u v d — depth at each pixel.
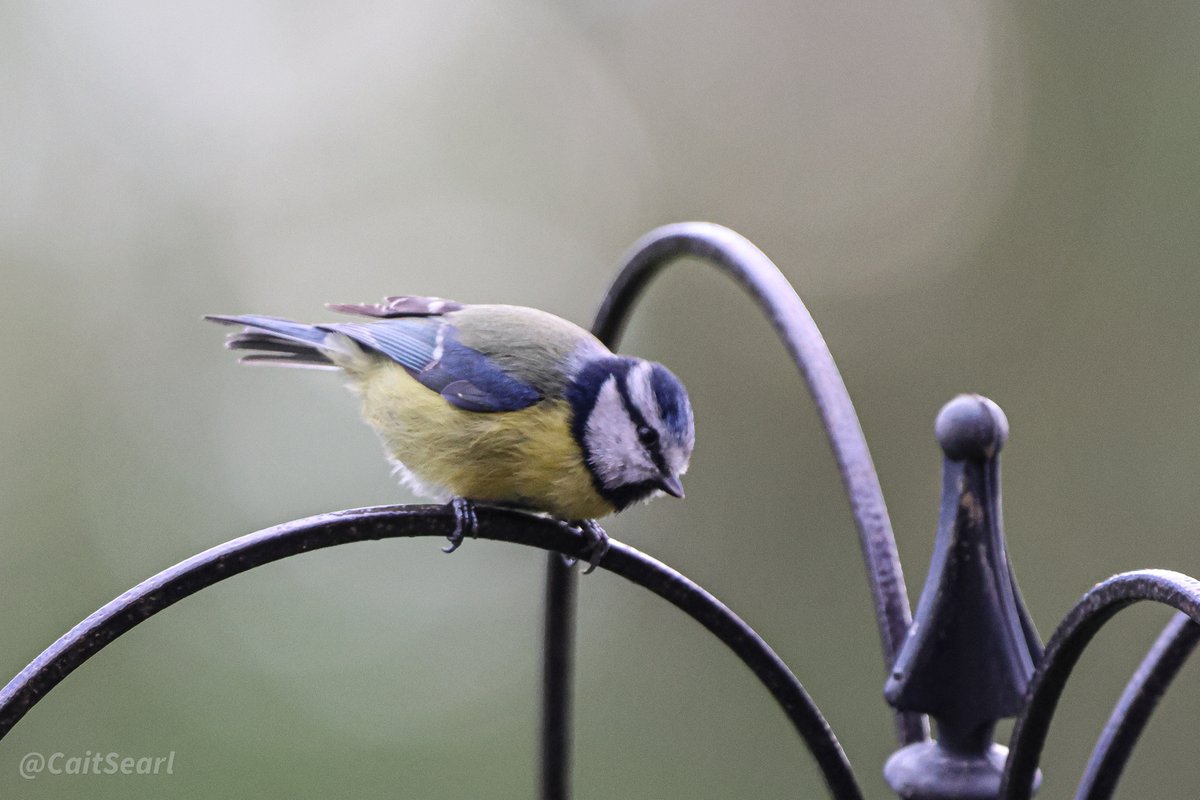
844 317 13.41
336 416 12.12
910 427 13.16
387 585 11.70
